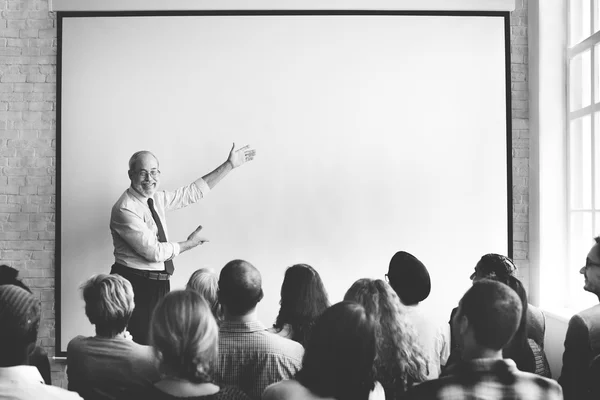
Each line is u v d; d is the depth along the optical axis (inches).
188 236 187.5
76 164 187.0
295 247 188.2
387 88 189.3
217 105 188.2
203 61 188.2
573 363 93.5
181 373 54.9
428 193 189.3
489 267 108.2
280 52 188.4
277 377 83.6
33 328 64.5
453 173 189.8
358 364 56.2
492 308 59.0
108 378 83.4
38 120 189.6
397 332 82.3
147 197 177.8
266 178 188.4
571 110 183.5
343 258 188.1
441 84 189.9
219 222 187.6
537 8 187.0
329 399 56.4
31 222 189.0
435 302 188.2
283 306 97.4
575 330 94.2
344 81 189.0
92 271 186.5
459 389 57.8
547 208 185.6
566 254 185.0
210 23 188.2
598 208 169.5
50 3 187.2
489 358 59.6
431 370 94.1
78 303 186.4
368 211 188.7
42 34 190.1
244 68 188.4
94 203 187.0
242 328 84.6
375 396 73.4
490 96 190.9
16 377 63.0
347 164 188.9
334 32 189.2
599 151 169.3
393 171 189.2
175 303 56.8
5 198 189.0
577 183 182.1
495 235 189.9
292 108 188.5
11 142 189.2
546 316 177.3
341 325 56.3
